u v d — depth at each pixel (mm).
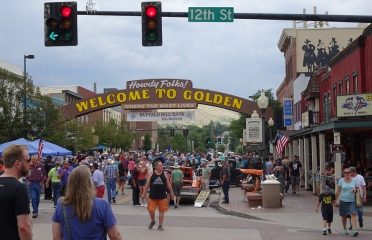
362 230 15484
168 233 14562
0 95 35750
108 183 23953
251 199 22031
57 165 21469
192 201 25500
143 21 13422
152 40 13422
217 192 32188
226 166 24000
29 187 17812
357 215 16656
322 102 39312
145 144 99562
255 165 35875
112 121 75188
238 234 14633
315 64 54219
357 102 22000
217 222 17406
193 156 53938
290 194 28141
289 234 14773
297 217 18688
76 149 43688
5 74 36031
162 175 15344
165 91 41500
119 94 41812
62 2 13516
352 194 14945
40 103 37938
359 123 21547
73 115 41812
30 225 5426
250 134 30812
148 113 43219
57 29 13516
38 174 17922
